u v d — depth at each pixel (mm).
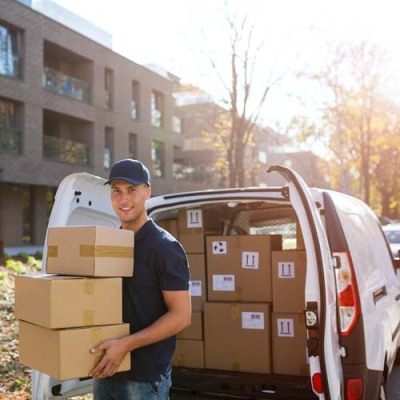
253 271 4473
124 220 2670
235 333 4422
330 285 3350
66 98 23312
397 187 34656
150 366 2545
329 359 3250
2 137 20109
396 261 5562
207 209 4961
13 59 20641
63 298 2379
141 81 29562
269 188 4387
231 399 4160
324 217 3736
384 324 4066
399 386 5512
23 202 22844
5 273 10648
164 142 32281
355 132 23422
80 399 4992
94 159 25281
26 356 2594
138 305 2578
